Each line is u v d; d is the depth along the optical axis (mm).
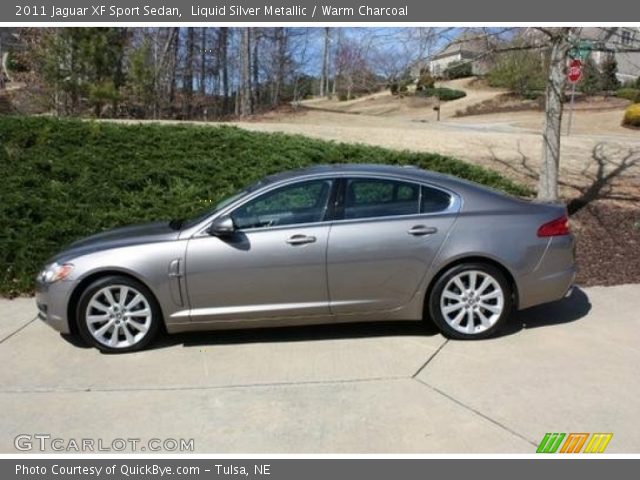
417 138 15422
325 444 3480
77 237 7559
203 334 5234
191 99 34406
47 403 4043
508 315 4965
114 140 10492
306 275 4777
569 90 38844
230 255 4738
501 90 47500
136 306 4867
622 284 6434
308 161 10453
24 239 7176
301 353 4773
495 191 5137
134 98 22828
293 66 39844
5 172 8945
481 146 14375
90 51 18500
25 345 5109
